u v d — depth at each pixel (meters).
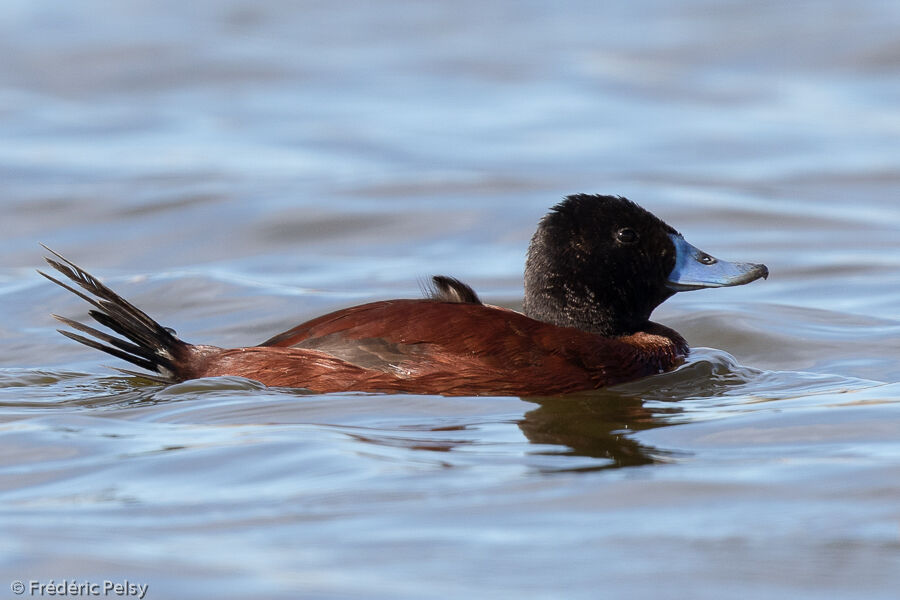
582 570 5.66
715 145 23.17
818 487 6.74
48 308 13.18
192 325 12.67
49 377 10.09
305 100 26.92
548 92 27.94
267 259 15.85
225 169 20.72
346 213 17.83
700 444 7.77
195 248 16.44
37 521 6.32
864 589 5.48
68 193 18.94
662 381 9.67
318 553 5.87
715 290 14.24
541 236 10.20
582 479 6.95
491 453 7.52
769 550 5.88
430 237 16.91
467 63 30.78
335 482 6.88
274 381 9.04
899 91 27.44
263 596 5.38
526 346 9.17
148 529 6.18
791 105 26.55
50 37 32.03
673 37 33.03
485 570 5.67
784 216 17.89
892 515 6.29
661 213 18.02
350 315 9.38
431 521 6.29
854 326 12.11
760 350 11.37
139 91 27.56
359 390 8.88
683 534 6.10
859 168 21.12
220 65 29.98
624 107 26.58
